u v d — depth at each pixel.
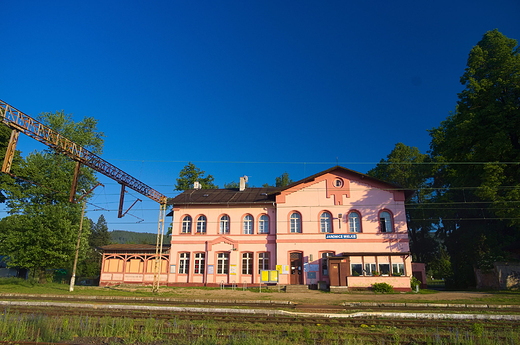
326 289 30.95
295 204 34.38
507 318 15.04
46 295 23.72
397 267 30.28
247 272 34.12
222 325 13.26
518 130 27.78
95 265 58.69
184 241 35.62
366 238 32.50
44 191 32.97
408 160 48.06
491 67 30.06
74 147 20.00
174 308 17.17
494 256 33.09
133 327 12.36
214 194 38.72
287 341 10.87
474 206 38.81
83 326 12.14
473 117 28.78
